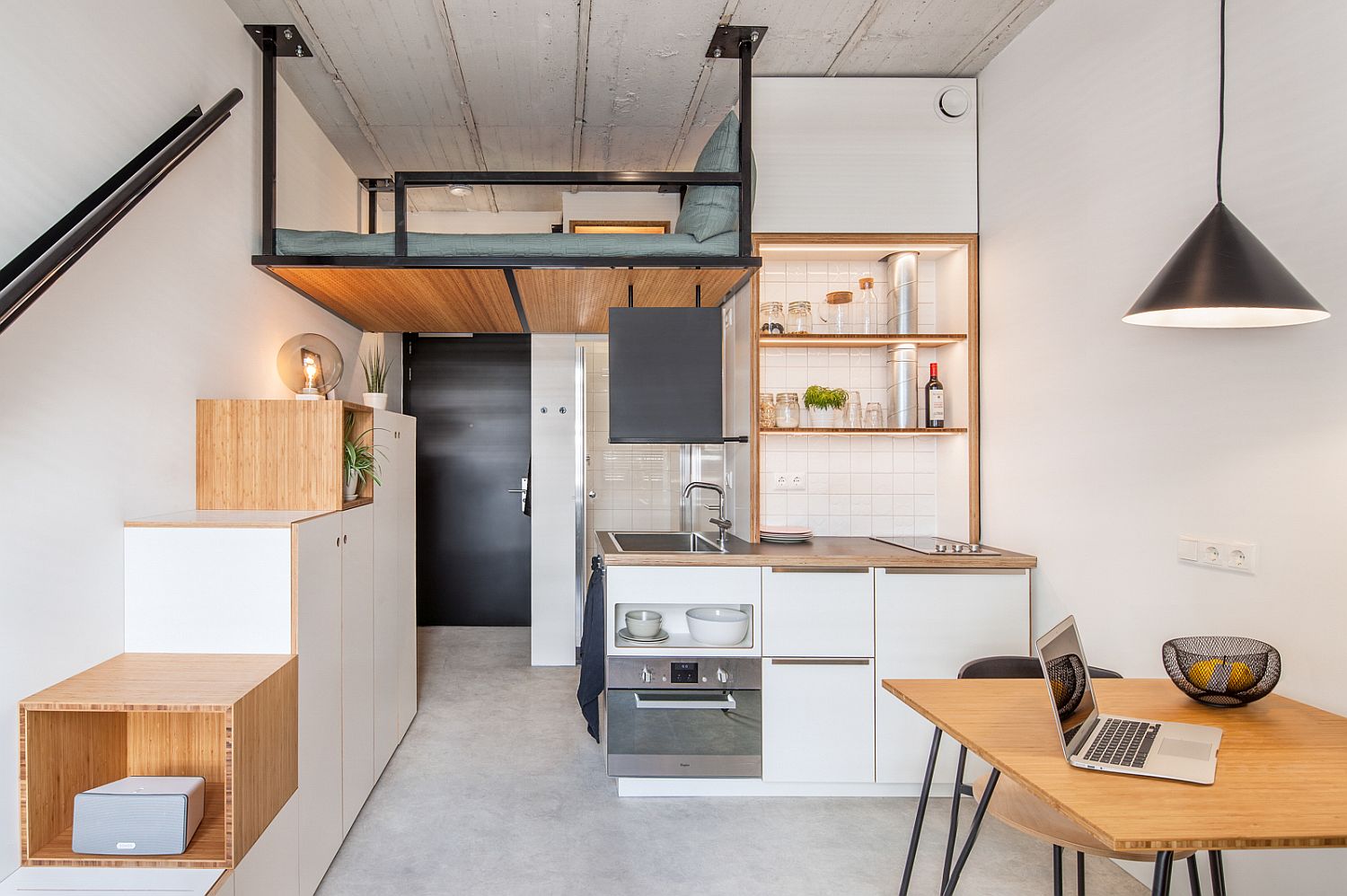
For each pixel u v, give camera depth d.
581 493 4.85
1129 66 2.51
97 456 1.95
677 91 3.53
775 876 2.43
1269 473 2.01
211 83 2.59
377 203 5.09
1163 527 2.36
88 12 1.93
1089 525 2.70
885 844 2.64
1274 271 1.75
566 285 3.29
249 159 2.86
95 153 1.96
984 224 3.42
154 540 2.10
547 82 3.43
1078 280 2.76
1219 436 2.16
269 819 1.90
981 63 3.37
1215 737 1.60
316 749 2.29
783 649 2.99
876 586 3.01
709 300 3.70
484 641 5.45
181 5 2.39
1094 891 2.34
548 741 3.57
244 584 2.12
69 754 1.79
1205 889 2.16
